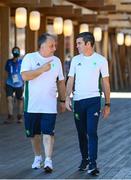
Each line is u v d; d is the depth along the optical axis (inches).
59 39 1464.1
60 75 574.2
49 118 566.3
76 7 1491.1
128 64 2367.1
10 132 891.4
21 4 1145.4
